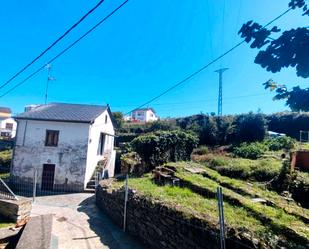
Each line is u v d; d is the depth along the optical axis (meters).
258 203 8.07
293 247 4.55
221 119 28.92
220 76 21.72
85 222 9.50
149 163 15.70
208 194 8.90
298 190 10.43
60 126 17.47
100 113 19.30
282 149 20.44
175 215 6.28
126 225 8.60
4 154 23.47
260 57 2.59
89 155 17.52
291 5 2.58
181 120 33.59
